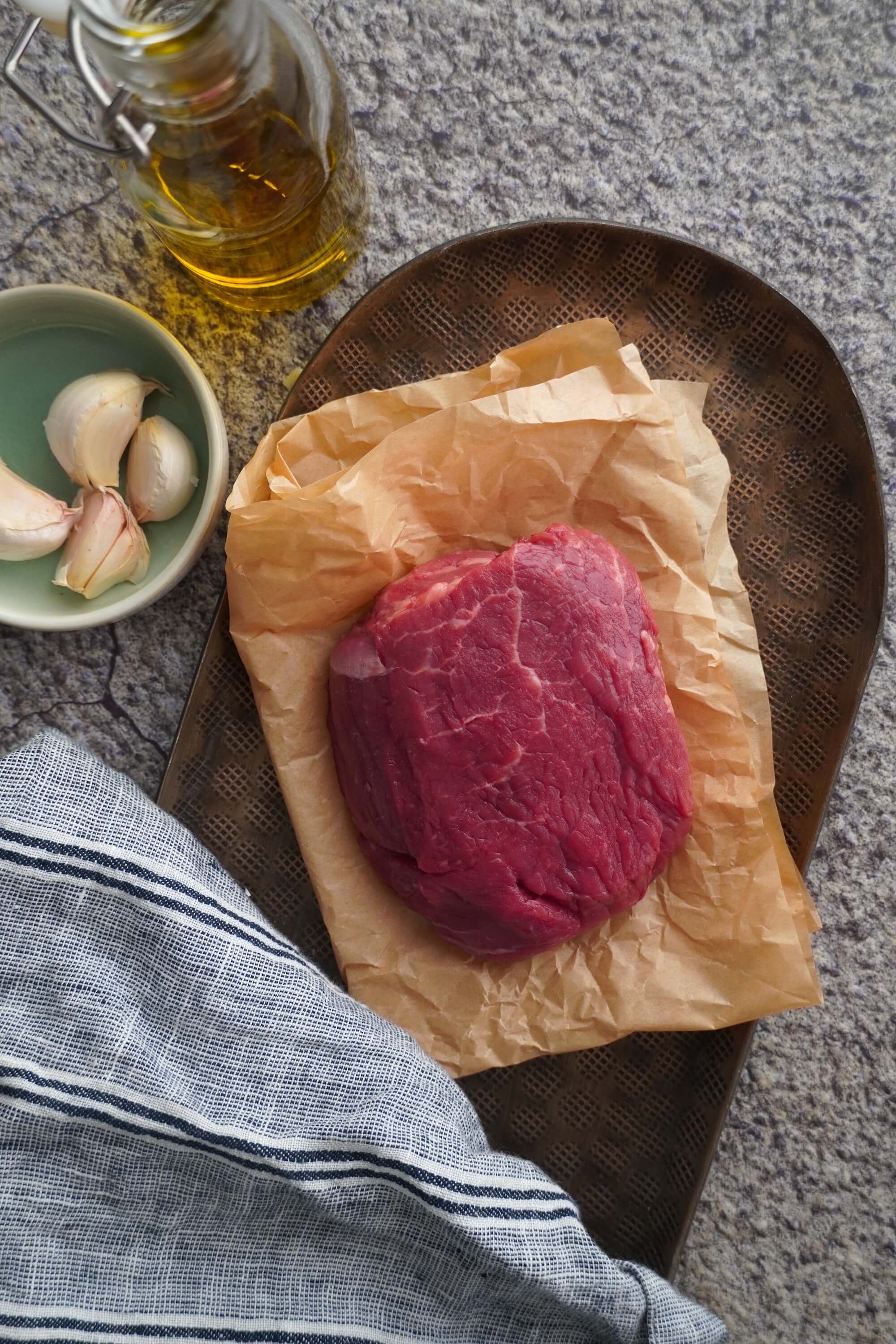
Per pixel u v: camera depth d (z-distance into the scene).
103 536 0.42
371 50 0.45
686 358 0.43
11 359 0.43
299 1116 0.39
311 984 0.39
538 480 0.42
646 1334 0.39
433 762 0.41
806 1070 0.47
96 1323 0.38
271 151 0.38
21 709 0.46
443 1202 0.38
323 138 0.39
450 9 0.45
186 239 0.40
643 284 0.43
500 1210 0.38
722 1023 0.42
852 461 0.43
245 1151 0.38
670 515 0.42
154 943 0.39
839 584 0.43
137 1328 0.38
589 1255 0.39
